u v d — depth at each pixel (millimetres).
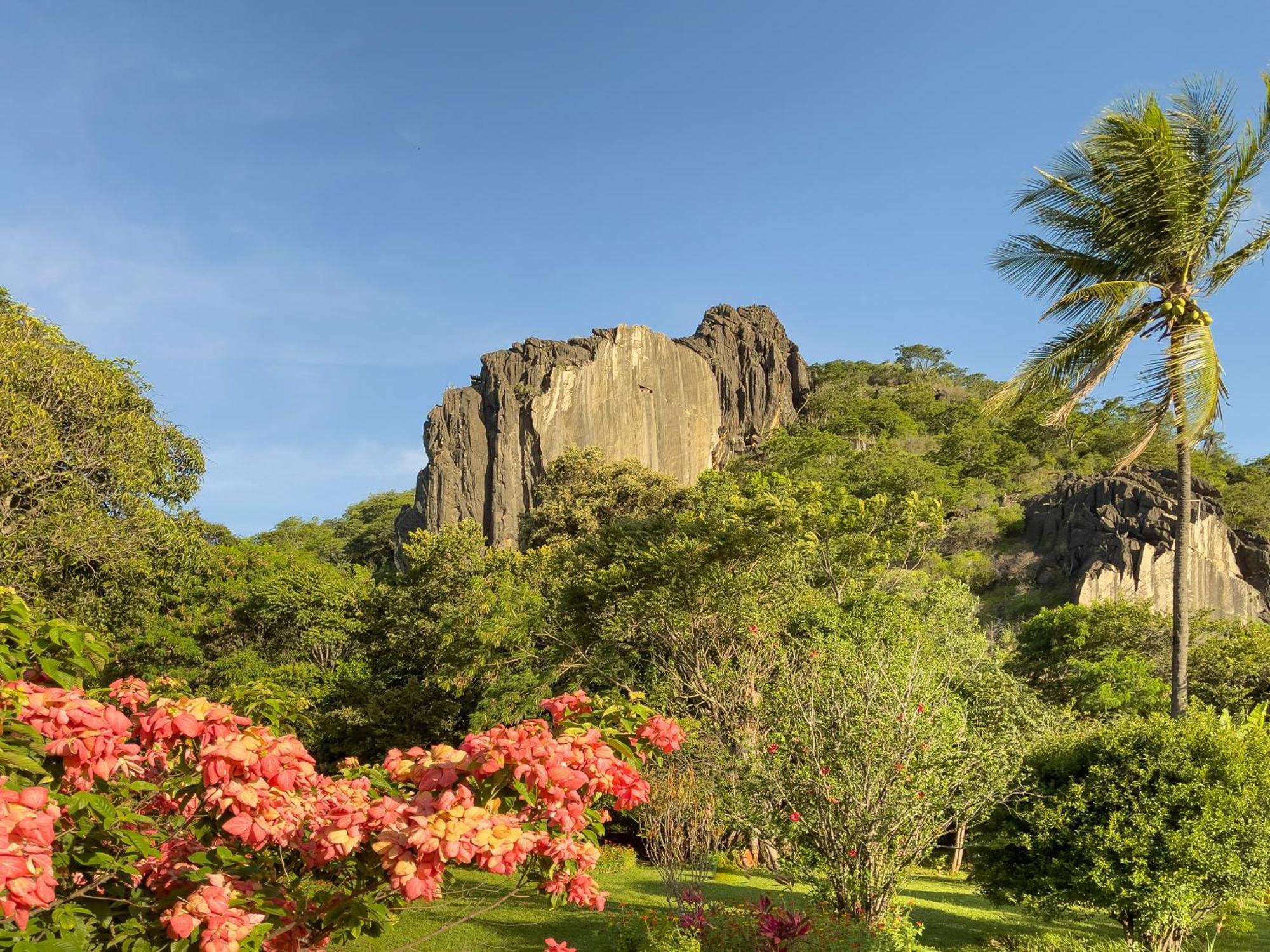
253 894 3234
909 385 101125
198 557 17797
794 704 9719
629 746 3871
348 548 76938
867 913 8891
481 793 3148
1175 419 12320
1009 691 14484
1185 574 12297
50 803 2613
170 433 16406
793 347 94125
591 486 46594
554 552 27250
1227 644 28078
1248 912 12953
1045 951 10219
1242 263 12680
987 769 9656
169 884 3117
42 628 3195
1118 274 13188
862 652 10656
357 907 3238
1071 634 31219
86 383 14000
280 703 4465
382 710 20094
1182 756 9133
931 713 9531
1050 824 9398
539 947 9664
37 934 2674
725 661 16688
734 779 10133
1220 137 12320
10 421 12633
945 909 13641
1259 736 9508
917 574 22219
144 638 21594
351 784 3660
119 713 2842
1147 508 52188
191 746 3422
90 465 14164
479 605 20422
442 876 3027
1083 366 13414
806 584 19562
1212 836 8766
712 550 17859
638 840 17672
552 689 19953
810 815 9305
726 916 8711
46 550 13625
